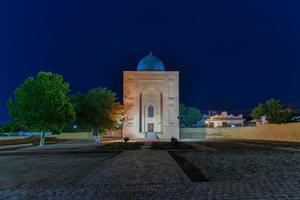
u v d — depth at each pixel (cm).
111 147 3466
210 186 1080
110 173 1434
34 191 1065
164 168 1586
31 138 5916
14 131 7406
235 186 1072
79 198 947
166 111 6756
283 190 996
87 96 5112
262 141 5059
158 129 6756
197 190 1016
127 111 6706
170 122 6731
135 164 1786
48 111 3625
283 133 5472
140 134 6650
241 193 960
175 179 1241
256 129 6316
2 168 1762
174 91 6812
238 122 9200
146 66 7075
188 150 2973
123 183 1173
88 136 7125
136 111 6725
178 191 1008
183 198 908
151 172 1448
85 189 1077
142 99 6806
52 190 1076
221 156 2283
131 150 3078
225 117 9256
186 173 1409
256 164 1730
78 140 6238
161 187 1081
